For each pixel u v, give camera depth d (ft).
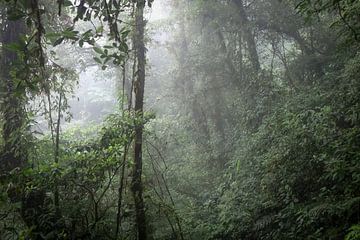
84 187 20.52
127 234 23.32
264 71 38.96
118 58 13.24
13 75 11.94
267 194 25.72
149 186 26.61
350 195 20.42
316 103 29.68
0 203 17.76
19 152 21.39
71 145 23.13
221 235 27.37
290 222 23.09
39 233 18.90
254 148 31.99
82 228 20.56
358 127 23.38
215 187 36.68
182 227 27.37
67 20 24.59
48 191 21.02
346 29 24.23
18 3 11.32
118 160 21.72
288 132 25.99
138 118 22.66
